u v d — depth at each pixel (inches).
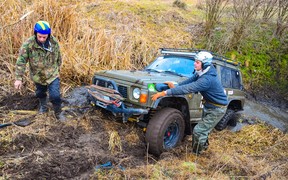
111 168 153.4
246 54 399.2
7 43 258.7
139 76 185.9
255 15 399.5
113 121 203.0
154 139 173.2
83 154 159.0
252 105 335.3
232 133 243.6
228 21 409.7
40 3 296.7
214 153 195.9
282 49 414.9
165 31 403.9
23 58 174.9
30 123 183.0
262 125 271.4
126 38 341.4
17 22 254.8
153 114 185.8
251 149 218.4
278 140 236.2
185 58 225.0
